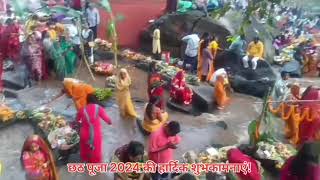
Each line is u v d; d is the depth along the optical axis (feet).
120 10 61.26
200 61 47.57
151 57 55.11
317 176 22.38
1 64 43.06
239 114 39.27
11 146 32.07
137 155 23.18
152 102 34.50
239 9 50.11
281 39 58.29
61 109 38.04
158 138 26.27
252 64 45.52
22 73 44.91
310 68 52.95
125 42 59.57
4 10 57.57
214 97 39.83
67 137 30.40
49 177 24.12
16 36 46.52
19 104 39.09
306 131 31.94
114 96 40.91
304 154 22.44
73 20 51.78
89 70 47.34
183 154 31.14
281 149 30.09
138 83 46.11
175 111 39.11
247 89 44.19
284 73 49.88
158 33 53.88
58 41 46.68
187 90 39.19
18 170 29.09
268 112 31.07
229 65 46.85
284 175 23.44
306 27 65.31
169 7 61.52
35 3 58.49
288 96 34.68
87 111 28.45
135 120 36.83
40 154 23.68
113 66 50.16
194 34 51.37
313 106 31.63
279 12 65.05
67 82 34.55
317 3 69.26
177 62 52.37
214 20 53.88
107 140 33.24
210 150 30.27
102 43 55.11
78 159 30.30
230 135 34.91
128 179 23.71
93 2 57.41
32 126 34.71
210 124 36.86
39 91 43.21
